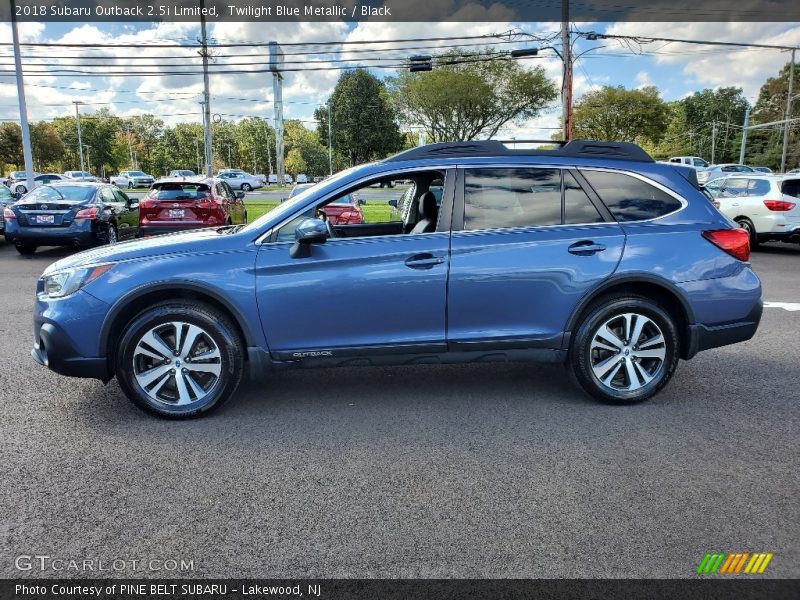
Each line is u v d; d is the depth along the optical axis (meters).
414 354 4.22
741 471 3.38
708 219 4.41
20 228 12.44
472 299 4.16
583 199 4.33
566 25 25.80
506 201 4.29
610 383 4.36
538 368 5.31
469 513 2.96
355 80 68.62
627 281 4.24
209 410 4.16
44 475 3.35
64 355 4.01
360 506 3.03
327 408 4.37
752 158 88.81
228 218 14.23
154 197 13.09
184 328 4.07
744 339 4.48
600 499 3.08
